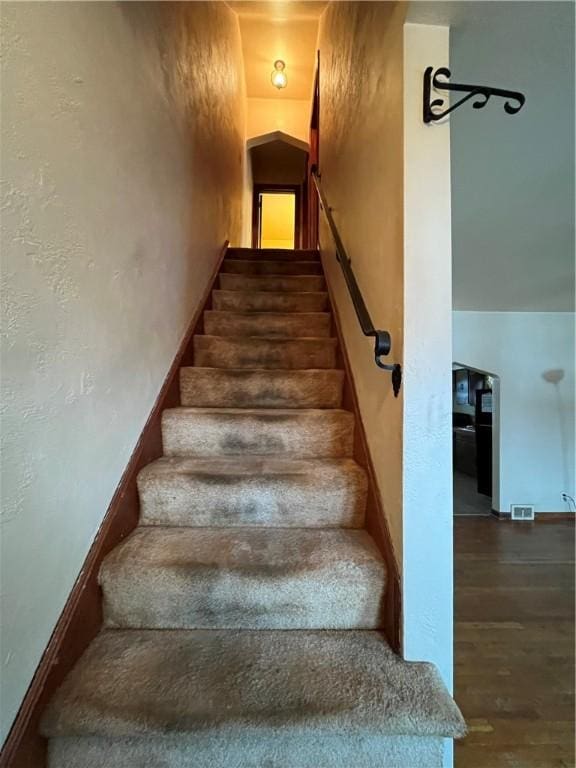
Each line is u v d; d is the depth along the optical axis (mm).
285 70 4172
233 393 1892
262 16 3355
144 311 1417
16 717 750
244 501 1355
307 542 1234
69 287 922
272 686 884
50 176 842
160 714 810
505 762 1173
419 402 982
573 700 1426
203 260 2395
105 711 812
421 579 983
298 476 1365
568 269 2789
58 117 868
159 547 1186
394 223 1068
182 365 1924
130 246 1281
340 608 1082
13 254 737
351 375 1734
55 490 876
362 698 858
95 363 1054
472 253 2537
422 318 982
